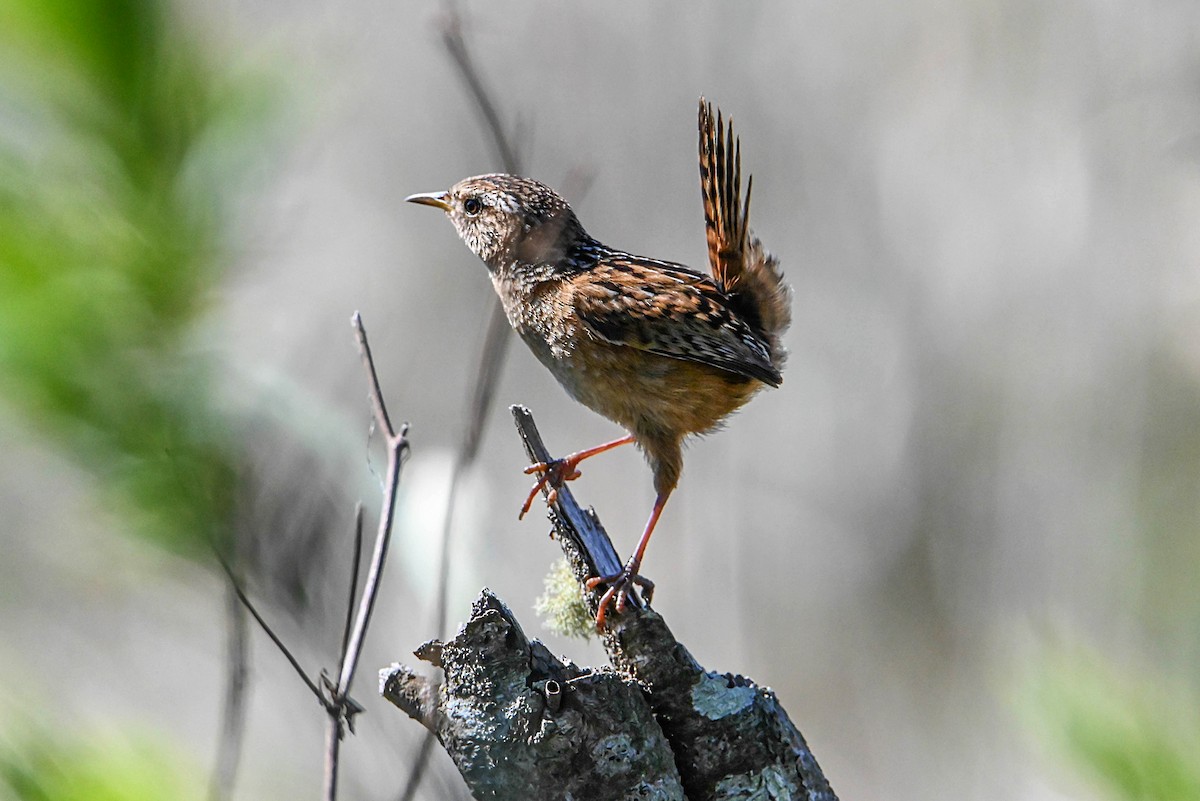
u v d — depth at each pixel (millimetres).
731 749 5008
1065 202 14797
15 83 4484
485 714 4746
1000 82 14688
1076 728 5820
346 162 12383
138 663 10695
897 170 14492
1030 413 14828
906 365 14562
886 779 13906
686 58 13344
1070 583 14406
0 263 4273
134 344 4359
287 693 10344
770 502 14211
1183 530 14133
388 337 12188
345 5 11242
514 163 7125
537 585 12125
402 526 5691
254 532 4715
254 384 4605
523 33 12906
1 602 10406
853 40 14258
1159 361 14797
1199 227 14773
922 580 14633
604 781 4754
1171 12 14703
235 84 4684
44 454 4609
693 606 13688
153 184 4461
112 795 4352
